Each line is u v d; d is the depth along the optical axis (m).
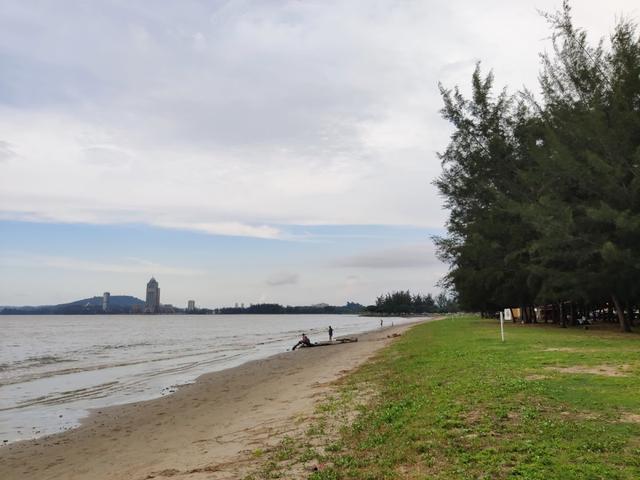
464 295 54.50
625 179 29.45
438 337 33.81
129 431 14.23
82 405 19.17
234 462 9.09
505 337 27.25
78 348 53.16
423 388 13.31
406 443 8.47
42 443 13.41
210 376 26.81
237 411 15.41
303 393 17.09
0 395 21.83
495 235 44.19
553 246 31.53
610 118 30.05
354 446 9.00
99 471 10.26
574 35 33.31
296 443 9.74
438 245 53.25
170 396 20.52
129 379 26.72
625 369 13.62
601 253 27.48
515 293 46.12
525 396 10.64
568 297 34.34
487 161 46.47
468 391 11.72
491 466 6.89
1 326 132.75
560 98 35.12
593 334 29.30
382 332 68.38
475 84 46.69
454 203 51.22
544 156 34.06
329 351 37.91
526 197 42.00
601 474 6.29
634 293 30.00
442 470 7.02
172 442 12.12
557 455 7.08
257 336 77.88
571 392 10.79
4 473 10.83
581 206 30.91
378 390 14.87
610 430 8.00
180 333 92.62
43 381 26.30
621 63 29.75
